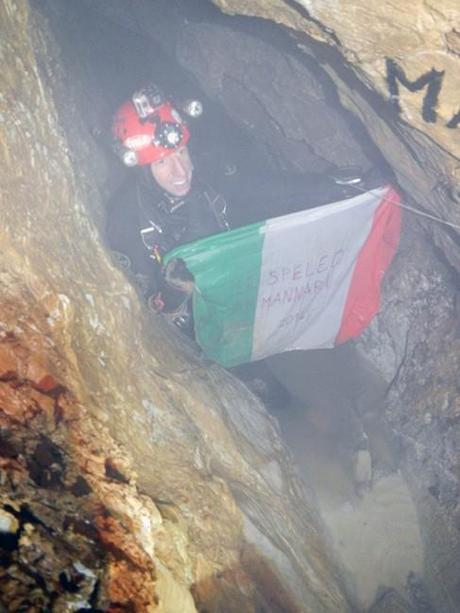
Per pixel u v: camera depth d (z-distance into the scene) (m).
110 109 5.92
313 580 2.98
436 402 4.35
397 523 4.10
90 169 4.78
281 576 2.66
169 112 4.09
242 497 2.87
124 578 1.51
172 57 6.00
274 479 3.47
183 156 4.20
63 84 4.86
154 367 3.04
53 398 1.84
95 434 1.91
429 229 4.11
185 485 2.38
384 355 5.06
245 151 5.85
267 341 4.60
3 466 1.50
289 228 3.93
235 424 3.54
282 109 5.10
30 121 2.51
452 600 3.83
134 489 1.86
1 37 2.43
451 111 2.44
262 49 4.75
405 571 3.93
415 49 2.29
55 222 2.51
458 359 4.28
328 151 5.04
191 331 4.52
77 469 1.72
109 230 4.34
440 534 4.03
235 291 4.08
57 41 5.00
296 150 5.52
